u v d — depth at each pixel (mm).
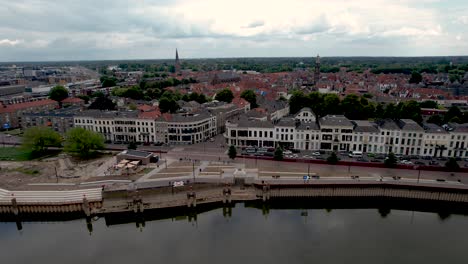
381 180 128875
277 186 128625
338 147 166500
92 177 136500
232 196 129500
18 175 140000
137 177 135125
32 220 120438
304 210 128000
